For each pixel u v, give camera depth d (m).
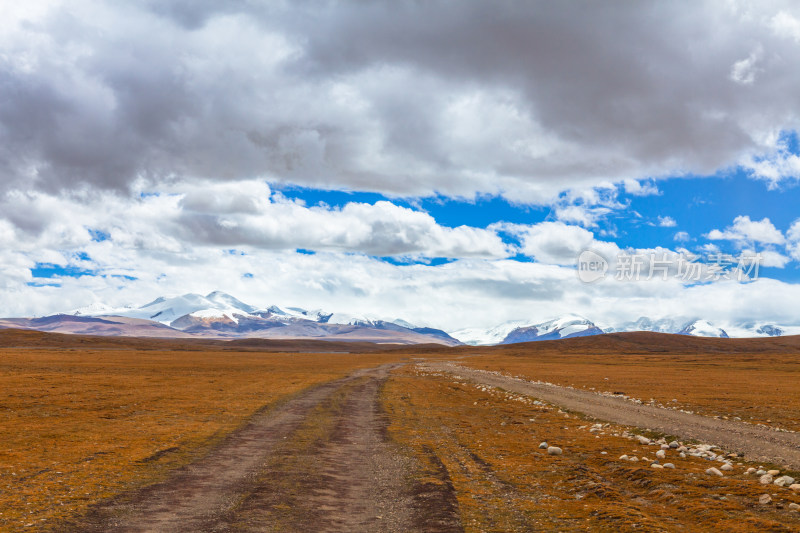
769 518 15.84
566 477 22.20
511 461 25.64
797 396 60.94
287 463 23.86
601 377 103.31
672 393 65.75
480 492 19.70
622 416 42.72
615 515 16.17
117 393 55.06
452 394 64.88
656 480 20.84
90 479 19.97
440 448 28.73
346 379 89.56
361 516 16.33
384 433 33.88
